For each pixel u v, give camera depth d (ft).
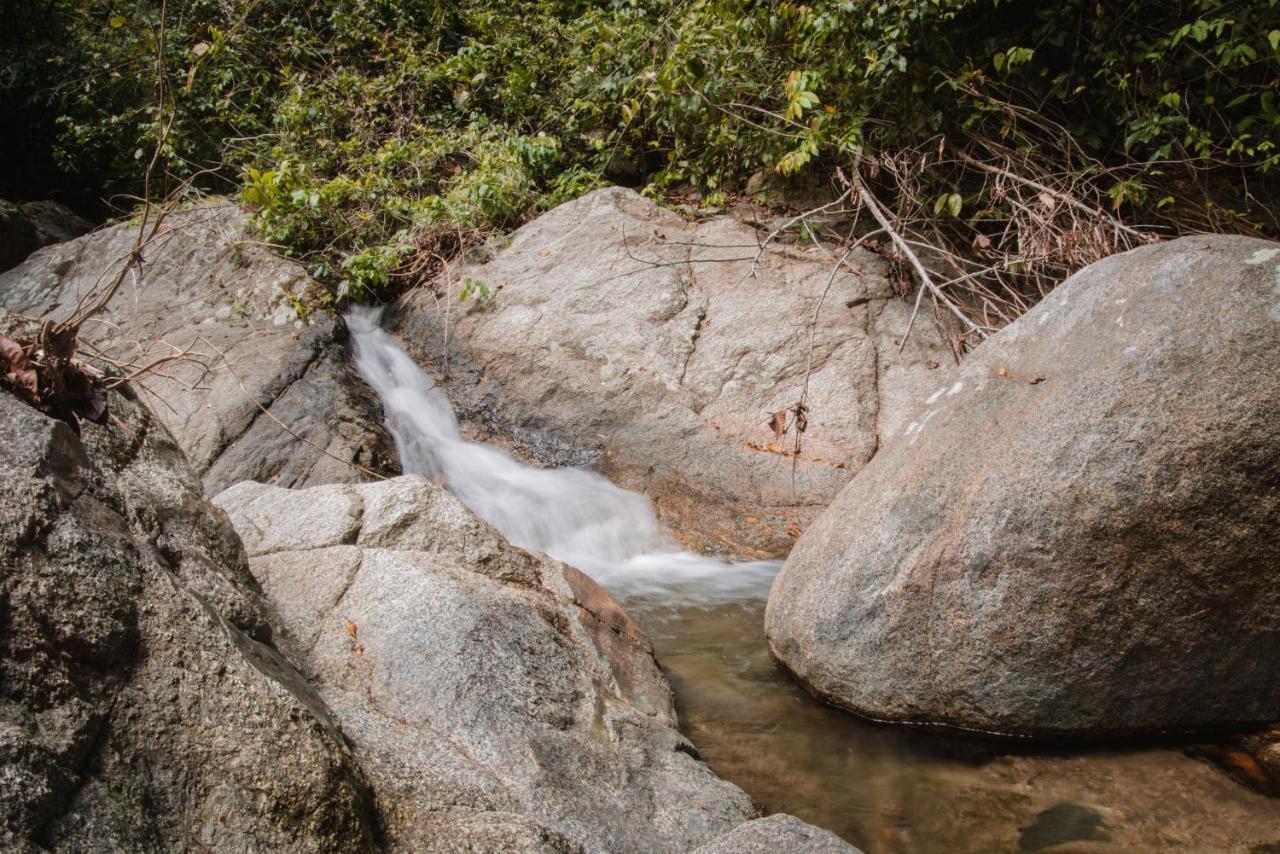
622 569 19.22
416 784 8.86
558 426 22.39
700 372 22.29
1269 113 21.58
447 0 33.47
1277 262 11.41
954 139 24.21
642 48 27.53
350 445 20.59
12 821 5.86
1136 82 23.25
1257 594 10.97
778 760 11.90
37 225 32.37
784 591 14.02
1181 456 10.87
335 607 11.64
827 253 23.97
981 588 11.76
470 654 10.71
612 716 10.99
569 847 8.44
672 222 25.39
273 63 33.91
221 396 21.38
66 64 34.71
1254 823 10.12
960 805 10.83
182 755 7.21
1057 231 22.06
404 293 26.32
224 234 26.66
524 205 27.89
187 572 9.50
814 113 23.77
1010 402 12.56
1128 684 11.46
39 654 6.81
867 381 21.61
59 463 8.09
